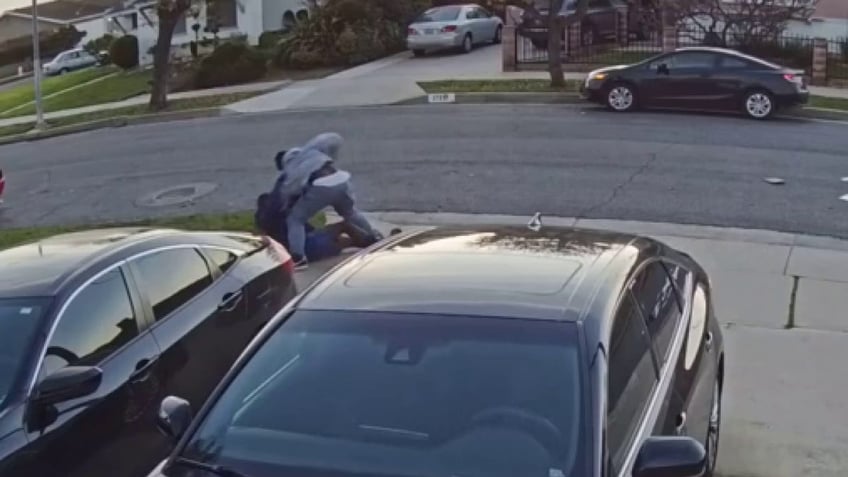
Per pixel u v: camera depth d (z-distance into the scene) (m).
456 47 31.62
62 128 25.05
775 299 9.59
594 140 18.22
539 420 3.64
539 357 3.81
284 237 10.73
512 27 27.31
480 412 3.69
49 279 5.60
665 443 3.71
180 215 14.41
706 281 6.09
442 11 31.77
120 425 5.41
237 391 3.99
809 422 6.84
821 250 11.35
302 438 3.73
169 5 25.03
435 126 20.25
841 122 20.48
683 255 6.16
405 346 3.94
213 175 17.22
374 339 3.99
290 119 22.55
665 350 4.68
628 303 4.36
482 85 24.70
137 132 23.19
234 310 6.59
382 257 4.64
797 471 6.16
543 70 27.23
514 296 4.09
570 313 3.97
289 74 30.66
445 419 3.69
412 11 33.31
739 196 13.98
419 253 4.63
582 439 3.58
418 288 4.22
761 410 7.05
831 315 9.11
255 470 3.65
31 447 4.80
